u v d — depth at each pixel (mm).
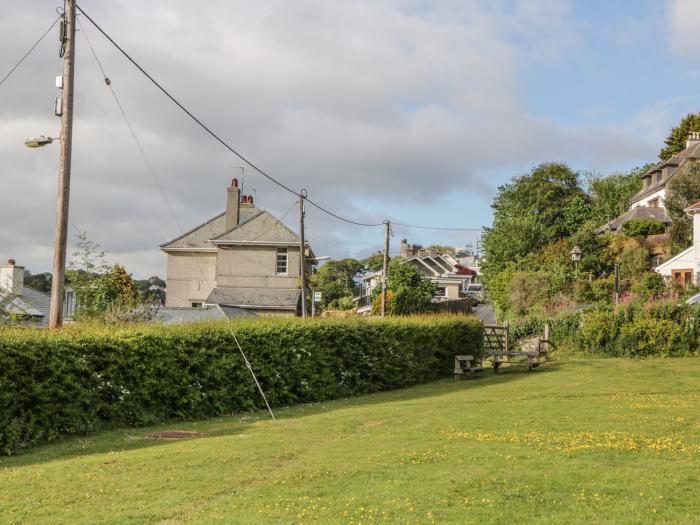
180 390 20328
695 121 93875
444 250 165750
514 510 9008
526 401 19812
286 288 59031
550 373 28047
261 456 13133
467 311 69375
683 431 14398
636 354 33875
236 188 62000
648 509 8938
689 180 65375
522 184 86750
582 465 11367
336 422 17766
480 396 22203
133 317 29297
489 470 11141
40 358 16828
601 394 21188
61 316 19875
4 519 9477
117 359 18781
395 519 8742
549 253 61000
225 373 21469
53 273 19875
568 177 87062
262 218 60031
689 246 57062
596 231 67312
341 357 25453
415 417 17672
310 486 10602
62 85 20312
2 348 16031
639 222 64438
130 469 12430
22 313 27141
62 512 9742
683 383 23797
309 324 24328
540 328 39094
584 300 50969
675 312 34125
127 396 19016
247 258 59438
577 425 15250
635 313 34625
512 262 66250
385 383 27125
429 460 12062
